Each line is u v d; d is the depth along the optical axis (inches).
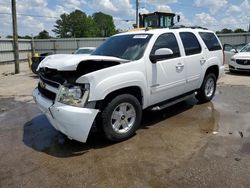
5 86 411.8
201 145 157.8
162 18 556.1
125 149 155.2
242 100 267.3
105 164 138.3
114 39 209.6
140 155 146.9
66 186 119.8
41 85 172.9
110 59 156.3
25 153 154.7
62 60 152.9
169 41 199.8
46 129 195.5
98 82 146.5
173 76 198.1
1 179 127.1
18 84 428.8
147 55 177.5
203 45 235.5
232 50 566.9
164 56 182.4
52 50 1223.5
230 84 366.3
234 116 213.5
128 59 177.0
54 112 145.6
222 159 139.3
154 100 188.4
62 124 143.9
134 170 131.3
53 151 155.9
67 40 1209.4
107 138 159.6
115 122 162.1
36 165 139.8
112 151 153.3
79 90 144.0
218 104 252.7
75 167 136.3
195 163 135.9
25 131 192.9
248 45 515.2
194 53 222.5
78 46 1213.1
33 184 122.2
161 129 186.7
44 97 166.4
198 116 215.6
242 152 147.1
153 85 181.6
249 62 446.9
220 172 126.5
